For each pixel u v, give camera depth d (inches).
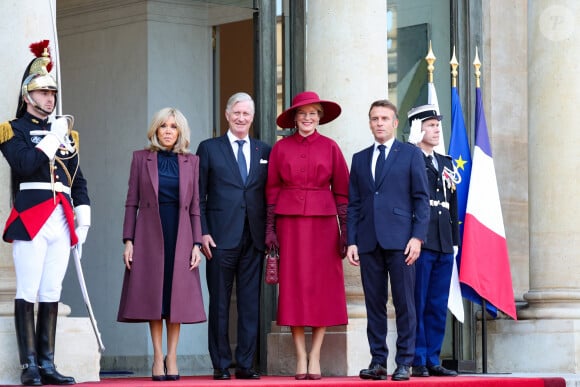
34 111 688.4
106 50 1232.8
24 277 674.8
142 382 712.4
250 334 787.4
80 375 725.9
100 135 1234.0
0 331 697.6
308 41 906.1
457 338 1008.2
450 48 1059.3
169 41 1216.8
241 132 794.2
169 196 749.3
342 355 842.2
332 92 887.7
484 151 952.9
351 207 786.2
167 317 746.2
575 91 1004.6
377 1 898.7
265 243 792.3
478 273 928.9
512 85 1086.4
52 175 683.4
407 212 772.0
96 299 1220.5
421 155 780.6
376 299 770.2
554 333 984.9
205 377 842.2
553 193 1002.7
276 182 793.6
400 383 725.9
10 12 733.9
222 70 1232.8
